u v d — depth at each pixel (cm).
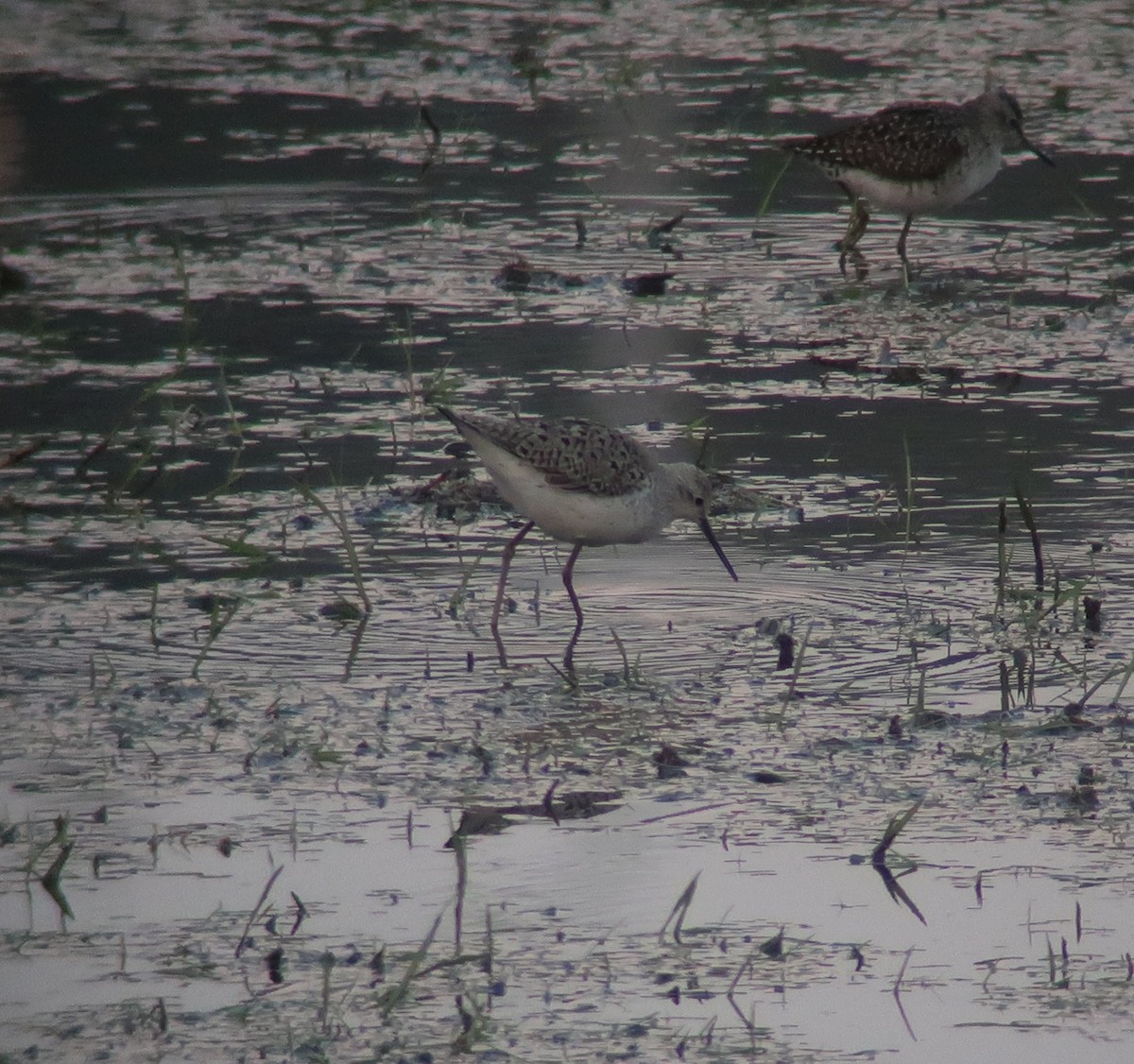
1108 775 982
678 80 2773
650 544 1368
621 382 1684
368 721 1052
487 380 1683
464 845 902
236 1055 728
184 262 2038
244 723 1042
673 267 2038
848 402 1641
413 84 2778
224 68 2853
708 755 1011
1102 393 1658
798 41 3000
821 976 794
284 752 1005
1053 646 1163
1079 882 870
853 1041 745
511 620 1220
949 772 988
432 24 3158
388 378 1703
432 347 1784
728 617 1227
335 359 1750
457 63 2892
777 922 837
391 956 805
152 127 2538
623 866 886
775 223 2206
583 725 1052
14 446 1514
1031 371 1716
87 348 1769
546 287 1970
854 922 837
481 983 787
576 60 2905
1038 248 2098
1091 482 1451
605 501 1223
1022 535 1356
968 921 835
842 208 2280
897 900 855
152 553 1318
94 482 1450
